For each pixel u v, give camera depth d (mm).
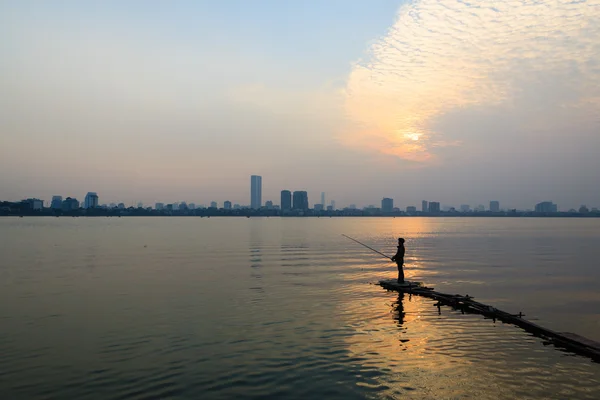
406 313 18641
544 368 11930
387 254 49625
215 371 11516
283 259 43312
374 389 10383
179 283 26938
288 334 15148
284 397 9914
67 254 47875
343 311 18984
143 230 124438
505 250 56188
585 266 37281
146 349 13375
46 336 14820
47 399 9828
